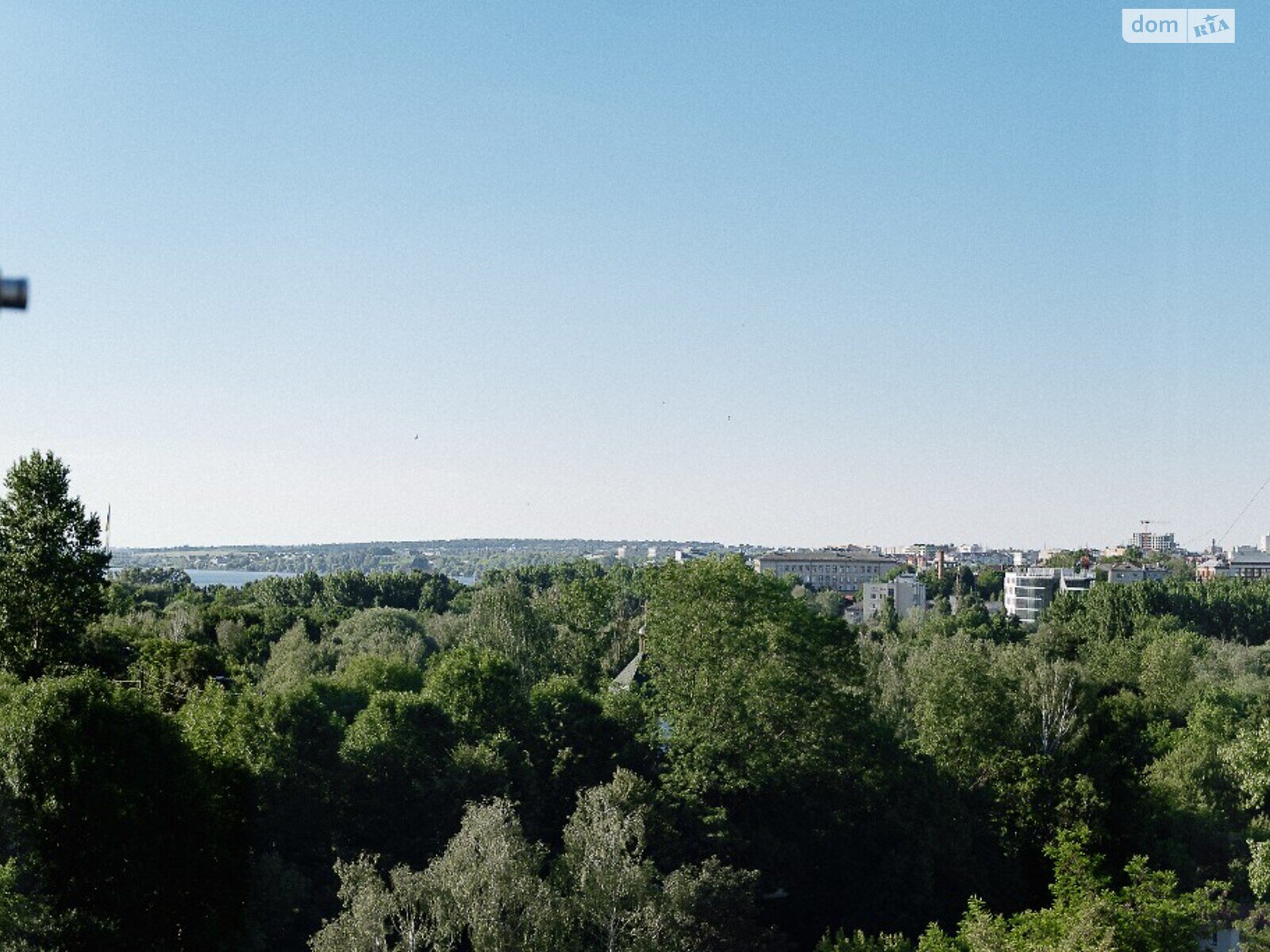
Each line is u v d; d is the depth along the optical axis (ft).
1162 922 123.13
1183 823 247.09
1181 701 360.69
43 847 129.39
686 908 155.63
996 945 119.24
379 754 206.59
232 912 153.48
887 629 611.88
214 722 187.52
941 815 215.72
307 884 177.27
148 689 236.43
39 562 197.36
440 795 200.44
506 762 211.61
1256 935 148.97
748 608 239.50
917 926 202.18
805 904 217.56
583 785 225.76
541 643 371.76
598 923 140.67
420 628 552.41
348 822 201.26
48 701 140.05
